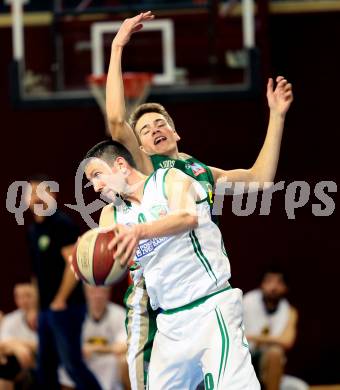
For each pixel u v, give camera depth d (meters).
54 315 19.02
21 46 23.14
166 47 22.98
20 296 20.89
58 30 23.09
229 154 23.72
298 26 24.22
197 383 10.87
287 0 24.28
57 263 19.02
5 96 24.17
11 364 19.89
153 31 23.02
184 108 23.69
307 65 24.14
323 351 24.02
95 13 23.11
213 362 10.34
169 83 22.98
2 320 21.62
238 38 22.97
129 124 11.87
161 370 10.75
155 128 11.55
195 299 10.53
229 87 22.92
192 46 23.02
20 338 20.70
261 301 21.20
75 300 19.14
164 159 11.51
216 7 22.98
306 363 24.05
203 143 23.72
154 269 10.62
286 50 24.20
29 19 23.22
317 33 24.23
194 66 23.02
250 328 21.06
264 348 20.45
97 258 10.12
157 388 10.78
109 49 23.06
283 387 22.11
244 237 24.03
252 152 23.67
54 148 24.02
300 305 24.09
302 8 24.20
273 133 12.07
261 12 23.03
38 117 24.06
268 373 20.08
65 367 19.25
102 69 23.05
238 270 23.98
